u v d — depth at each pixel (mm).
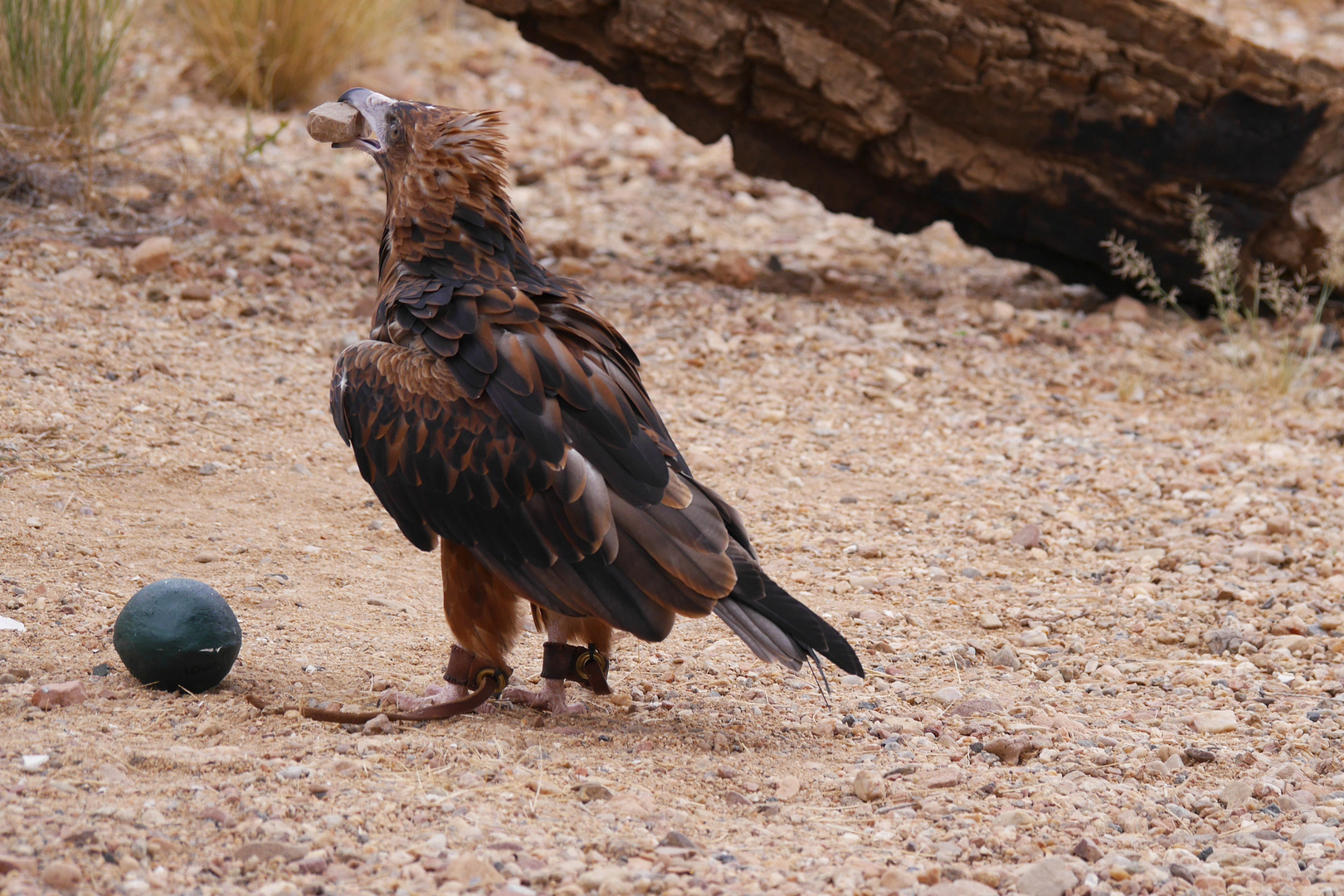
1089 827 6004
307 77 20125
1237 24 27875
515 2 14383
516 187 18984
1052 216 15734
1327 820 6219
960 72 14711
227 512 9648
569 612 6371
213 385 11602
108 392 11031
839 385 13594
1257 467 12359
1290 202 15570
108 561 8555
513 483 6367
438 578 9234
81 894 4695
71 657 7152
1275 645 8891
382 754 6168
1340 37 27844
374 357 6785
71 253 13375
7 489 9273
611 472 6379
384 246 7461
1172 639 8984
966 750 6984
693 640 8625
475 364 6488
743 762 6680
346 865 5109
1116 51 14641
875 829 5910
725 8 14312
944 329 15398
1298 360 15234
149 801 5453
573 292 7355
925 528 10781
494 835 5430
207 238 14531
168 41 21312
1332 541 10695
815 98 14828
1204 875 5473
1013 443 12648
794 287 16250
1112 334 15898
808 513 10859
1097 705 7875
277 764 5922
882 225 16266
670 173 20000
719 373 13586
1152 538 10836
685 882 5105
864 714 7441
